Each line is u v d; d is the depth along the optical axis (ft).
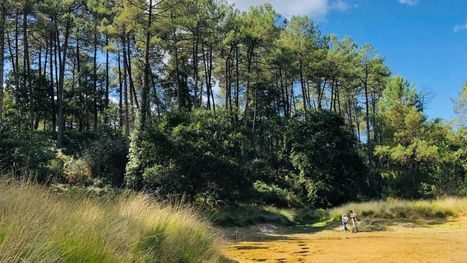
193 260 22.49
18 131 78.95
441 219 79.87
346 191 105.09
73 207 17.80
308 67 144.05
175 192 70.95
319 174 104.53
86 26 121.39
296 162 108.37
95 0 99.45
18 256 9.73
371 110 182.70
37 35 133.28
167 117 81.51
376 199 114.42
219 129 81.97
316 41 138.72
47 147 80.28
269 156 120.26
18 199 14.19
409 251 41.78
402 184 118.32
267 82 155.63
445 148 122.83
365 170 109.70
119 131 119.96
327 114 111.55
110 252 14.30
